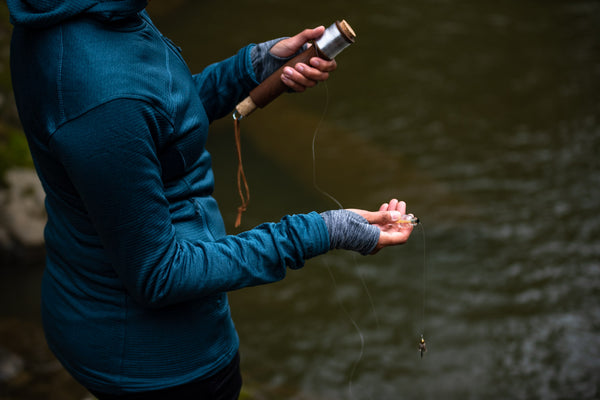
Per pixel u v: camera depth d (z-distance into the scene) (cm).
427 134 802
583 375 485
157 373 117
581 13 1147
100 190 98
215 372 124
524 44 1036
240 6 1101
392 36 1041
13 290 530
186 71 117
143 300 105
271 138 771
